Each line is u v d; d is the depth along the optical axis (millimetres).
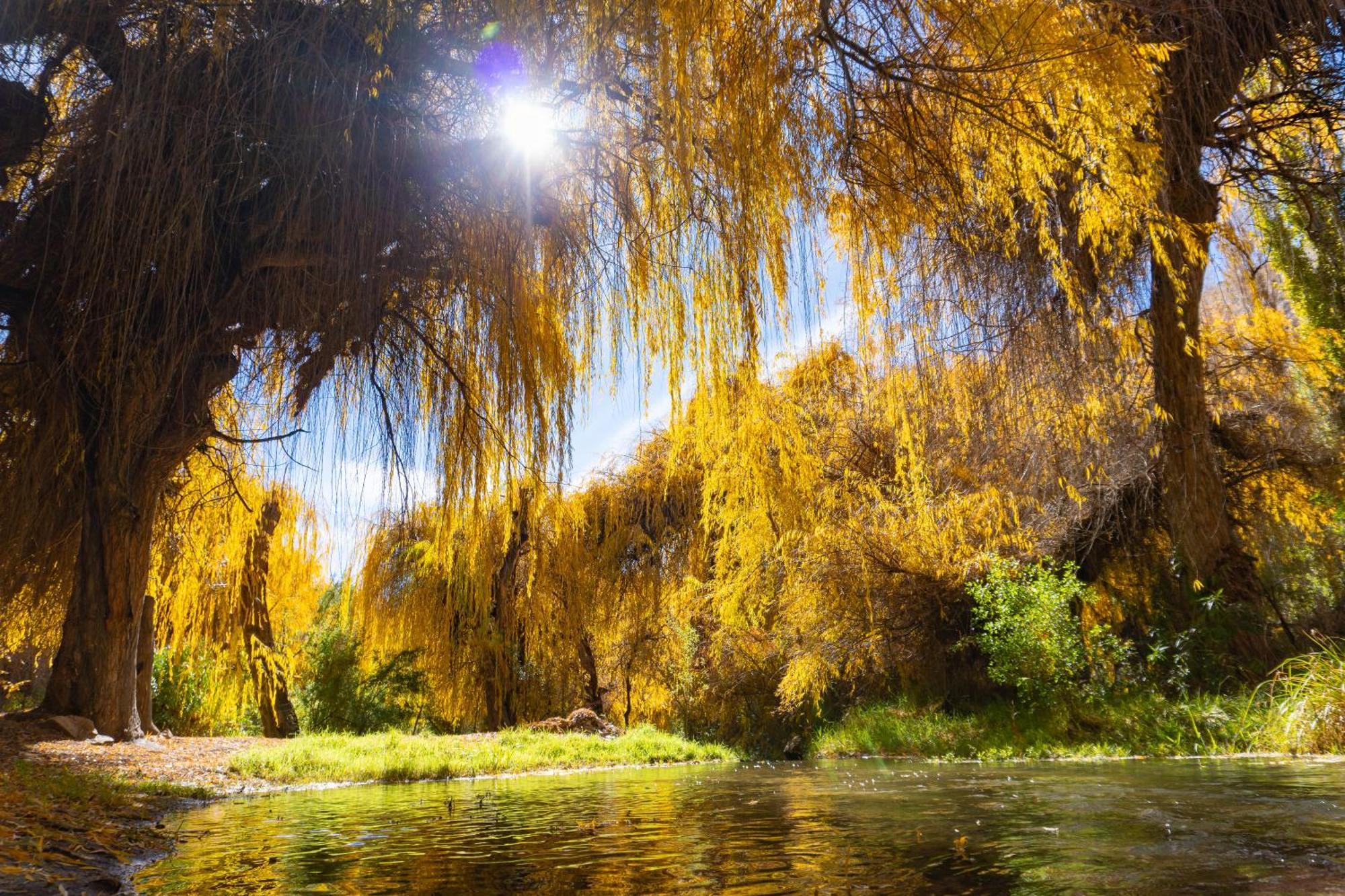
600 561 15648
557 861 2842
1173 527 10375
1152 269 9672
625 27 5492
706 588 15758
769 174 5973
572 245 6586
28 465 7887
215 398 8234
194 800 5453
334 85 5570
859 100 6043
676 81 5516
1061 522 11047
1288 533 11492
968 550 11211
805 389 11805
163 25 5484
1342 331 10758
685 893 2264
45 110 5867
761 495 7906
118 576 7762
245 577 12812
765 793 4988
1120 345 8812
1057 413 8883
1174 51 6980
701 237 6230
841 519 11906
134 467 7363
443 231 6094
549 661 15570
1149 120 7070
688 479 14992
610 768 8547
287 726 14867
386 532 13500
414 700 15930
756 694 15625
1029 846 2752
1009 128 6457
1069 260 7707
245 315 6223
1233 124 8867
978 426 9234
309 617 15008
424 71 5816
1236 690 8844
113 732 7777
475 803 4895
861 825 3432
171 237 5539
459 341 6512
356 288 5836
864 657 12328
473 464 6422
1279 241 11000
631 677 17281
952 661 11758
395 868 2811
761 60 5750
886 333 7641
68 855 3100
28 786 4711
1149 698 8914
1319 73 7438
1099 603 11617
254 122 5512
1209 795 3812
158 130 5402
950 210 6750
